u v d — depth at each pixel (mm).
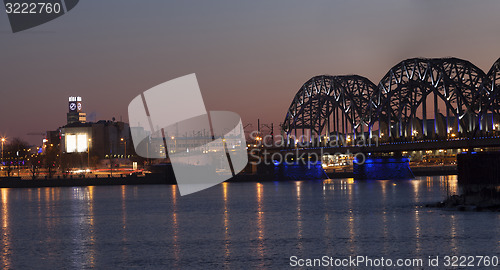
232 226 97312
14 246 80938
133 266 66500
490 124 189375
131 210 128375
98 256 72438
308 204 133625
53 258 72062
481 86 164250
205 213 119438
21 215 121562
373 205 126375
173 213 120812
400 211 111938
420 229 86000
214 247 76688
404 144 189625
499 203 102062
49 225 103688
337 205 128875
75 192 195875
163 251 74562
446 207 109312
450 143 170125
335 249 73750
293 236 84562
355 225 94562
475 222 89062
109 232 92875
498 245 73062
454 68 177875
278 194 167875
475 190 106375
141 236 87688
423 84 186875
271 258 69250
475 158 105438
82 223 105812
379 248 73562
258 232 89375
